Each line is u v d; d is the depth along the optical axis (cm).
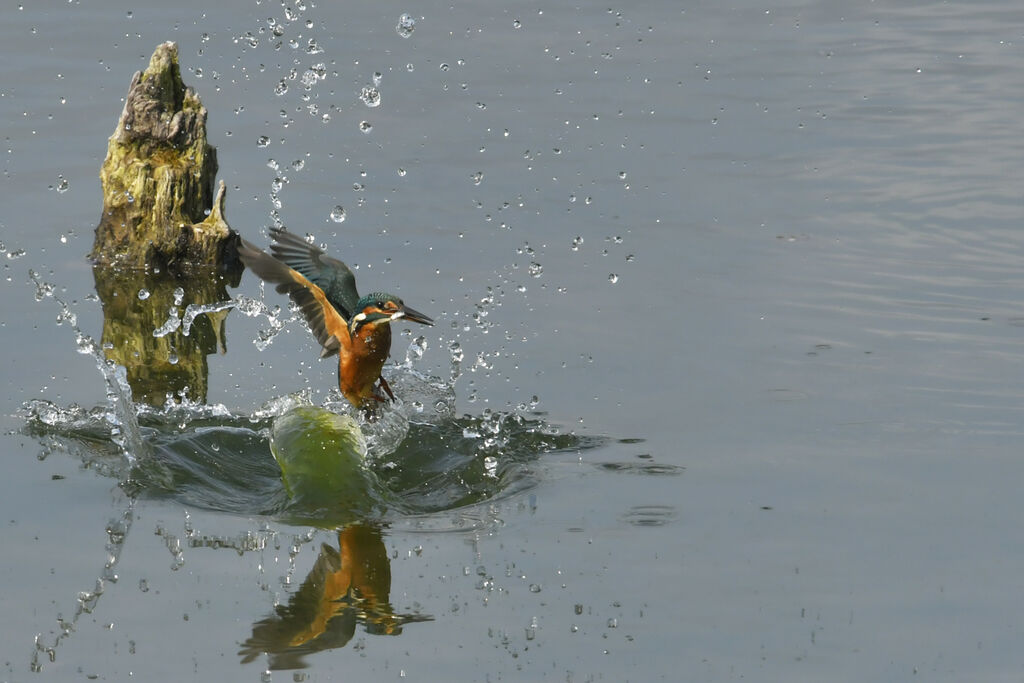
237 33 2545
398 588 941
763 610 894
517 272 1627
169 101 1791
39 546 991
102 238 1752
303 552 1002
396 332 1503
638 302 1543
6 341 1455
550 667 826
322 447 1173
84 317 1556
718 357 1388
